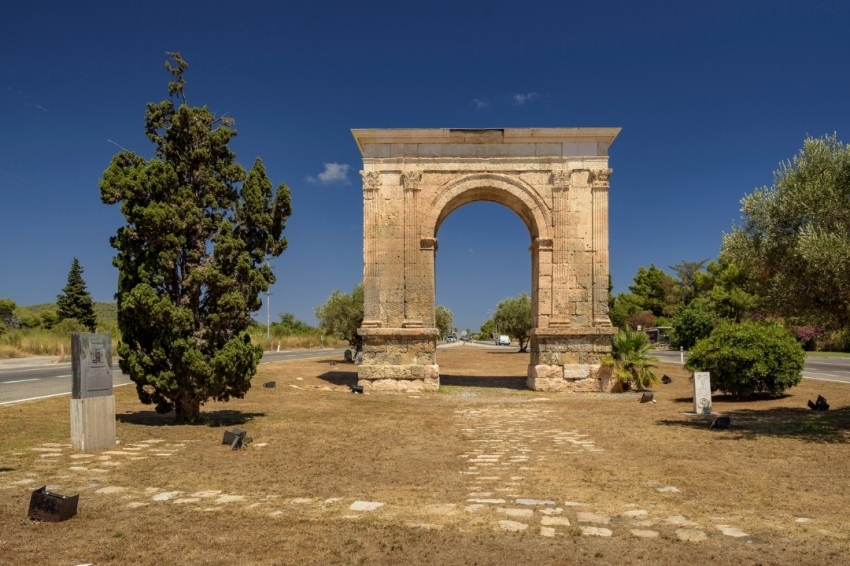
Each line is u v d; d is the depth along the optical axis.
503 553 6.07
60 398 18.59
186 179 14.91
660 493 8.40
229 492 8.50
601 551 6.12
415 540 6.41
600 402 21.08
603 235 25.45
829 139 13.27
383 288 25.30
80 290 69.81
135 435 13.02
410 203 25.42
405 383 24.58
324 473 9.73
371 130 25.39
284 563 5.82
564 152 25.77
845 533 6.67
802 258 12.22
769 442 12.35
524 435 13.72
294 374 30.58
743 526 6.91
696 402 17.38
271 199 15.78
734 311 59.38
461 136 25.61
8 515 7.32
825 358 45.38
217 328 14.40
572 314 25.30
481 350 73.75
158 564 5.81
